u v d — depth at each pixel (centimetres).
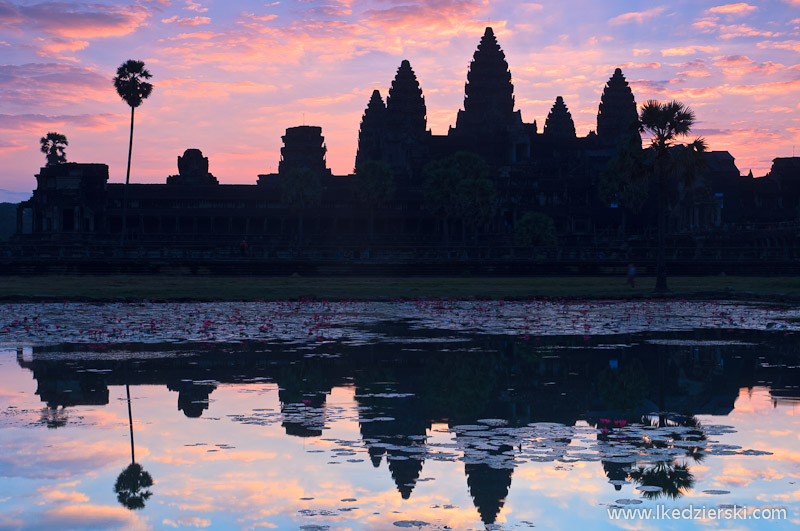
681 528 754
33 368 1733
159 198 13238
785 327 2661
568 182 14200
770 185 14600
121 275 5994
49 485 901
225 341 2220
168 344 2150
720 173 14225
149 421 1223
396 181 15512
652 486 889
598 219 14012
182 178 14388
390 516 791
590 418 1240
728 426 1184
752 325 2722
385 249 7494
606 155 15075
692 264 6259
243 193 13438
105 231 13062
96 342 2189
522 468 961
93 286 4778
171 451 1045
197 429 1170
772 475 927
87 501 841
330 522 775
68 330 2491
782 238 8469
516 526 764
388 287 4803
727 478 915
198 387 1516
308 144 17762
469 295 4297
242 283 5169
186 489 886
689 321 2881
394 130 17012
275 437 1118
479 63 17838
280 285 4966
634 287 4891
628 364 1816
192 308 3494
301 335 2383
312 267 6125
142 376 1634
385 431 1154
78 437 1123
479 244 12381
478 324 2764
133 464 984
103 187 13125
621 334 2448
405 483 900
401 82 17175
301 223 13162
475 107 17825
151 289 4497
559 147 16675
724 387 1520
